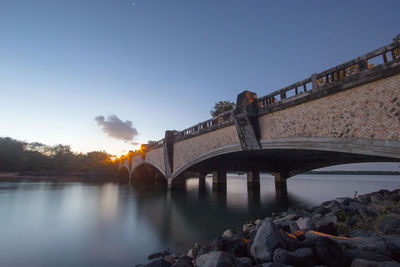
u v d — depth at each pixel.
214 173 30.48
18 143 89.12
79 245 10.38
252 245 5.98
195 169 30.56
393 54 8.88
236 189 40.41
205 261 5.41
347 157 22.41
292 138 13.24
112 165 93.12
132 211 18.80
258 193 31.39
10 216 16.41
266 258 5.35
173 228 13.45
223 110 39.00
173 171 31.47
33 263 8.39
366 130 9.59
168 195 29.67
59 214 17.33
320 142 11.66
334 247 5.06
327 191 35.94
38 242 10.76
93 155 108.25
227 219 15.97
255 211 18.97
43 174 81.69
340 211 8.78
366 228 6.96
